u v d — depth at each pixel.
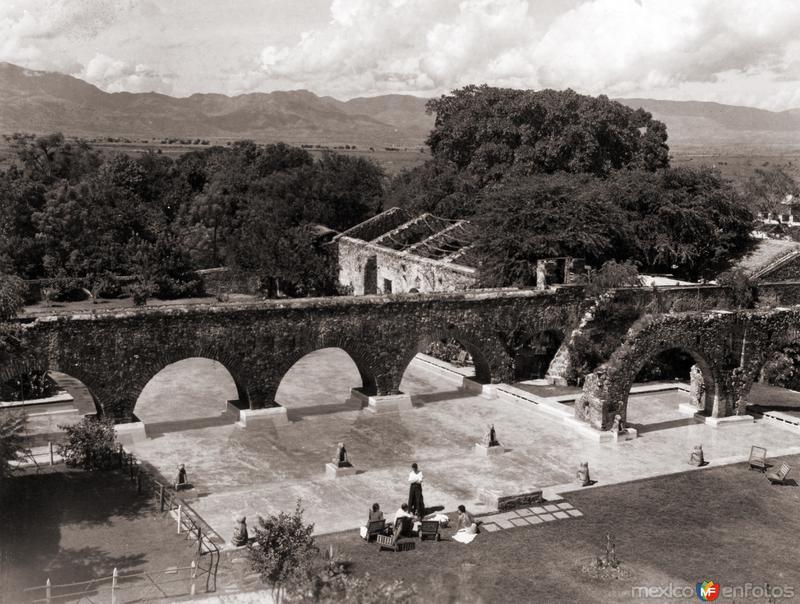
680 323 40.75
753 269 59.66
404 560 26.05
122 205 86.62
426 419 43.03
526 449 38.16
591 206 56.34
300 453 37.28
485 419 43.09
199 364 54.53
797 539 28.39
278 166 107.38
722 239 62.69
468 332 46.78
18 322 36.16
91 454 33.78
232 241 81.69
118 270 80.81
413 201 85.38
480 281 56.19
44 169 99.31
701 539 28.27
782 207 109.75
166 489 31.81
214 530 28.00
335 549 26.64
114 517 28.86
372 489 32.72
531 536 28.20
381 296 44.09
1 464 27.86
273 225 80.50
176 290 78.25
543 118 85.00
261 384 41.56
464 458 36.81
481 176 84.19
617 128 84.06
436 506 30.70
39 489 31.38
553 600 23.72
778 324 43.25
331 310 42.66
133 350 38.50
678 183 63.50
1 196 80.25
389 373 44.72
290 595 22.31
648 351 40.31
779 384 51.16
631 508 30.88
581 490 32.69
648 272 62.88
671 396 48.56
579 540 27.97
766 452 35.88
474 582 24.66
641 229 60.75
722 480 34.06
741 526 29.42
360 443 38.88
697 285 51.38
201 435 39.59
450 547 27.14
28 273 80.06
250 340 40.94
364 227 83.75
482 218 58.00
